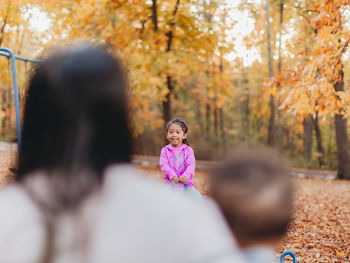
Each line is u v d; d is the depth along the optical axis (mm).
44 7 12375
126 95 797
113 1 12797
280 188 800
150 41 13242
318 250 5188
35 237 685
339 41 8352
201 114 33781
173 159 4246
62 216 698
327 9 8117
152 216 704
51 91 736
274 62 25547
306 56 16109
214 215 775
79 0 12086
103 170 741
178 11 14125
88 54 779
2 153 15859
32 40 14516
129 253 684
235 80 29484
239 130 31031
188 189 4090
